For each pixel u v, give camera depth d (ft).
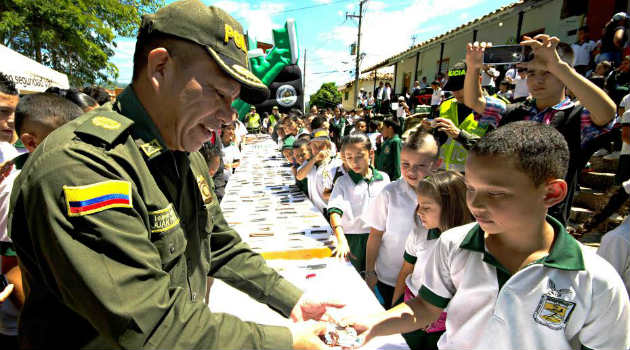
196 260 3.34
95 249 2.07
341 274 5.41
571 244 2.83
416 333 5.41
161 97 2.67
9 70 15.30
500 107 7.72
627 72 14.28
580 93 5.86
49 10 32.09
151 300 2.19
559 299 2.80
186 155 3.29
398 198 6.74
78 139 2.35
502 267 3.01
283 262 5.93
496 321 3.02
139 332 2.12
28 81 16.83
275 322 4.12
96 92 10.45
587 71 18.61
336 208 7.75
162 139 2.85
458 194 4.95
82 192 2.08
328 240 6.83
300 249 6.27
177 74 2.58
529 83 6.88
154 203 2.62
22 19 30.86
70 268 2.01
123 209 2.24
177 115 2.71
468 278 3.22
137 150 2.65
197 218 3.35
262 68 34.68
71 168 2.13
